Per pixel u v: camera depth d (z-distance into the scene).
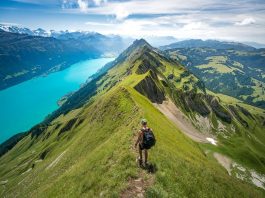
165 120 77.94
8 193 117.19
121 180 23.44
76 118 182.12
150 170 25.17
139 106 68.25
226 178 35.72
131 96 77.94
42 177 80.38
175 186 23.91
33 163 159.75
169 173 25.78
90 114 147.12
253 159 159.75
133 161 26.69
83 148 67.56
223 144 171.25
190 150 54.41
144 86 153.00
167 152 32.41
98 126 74.81
